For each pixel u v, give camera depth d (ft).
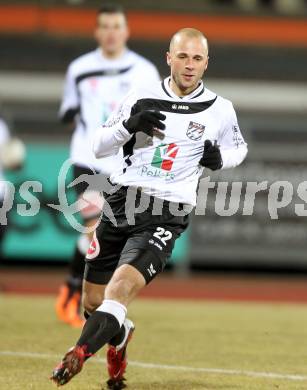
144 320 112.78
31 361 78.13
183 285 160.86
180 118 63.72
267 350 88.74
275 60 193.98
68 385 66.39
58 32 192.95
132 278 59.93
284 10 200.13
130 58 110.01
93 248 64.59
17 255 155.22
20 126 156.66
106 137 63.00
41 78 187.93
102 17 108.68
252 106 190.29
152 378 71.10
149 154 63.72
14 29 192.75
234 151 67.15
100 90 109.09
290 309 133.69
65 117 112.16
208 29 197.16
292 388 67.97
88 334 57.52
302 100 190.60
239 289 158.61
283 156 157.58
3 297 140.97
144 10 194.90
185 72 62.39
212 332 102.22
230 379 71.46
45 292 148.36
